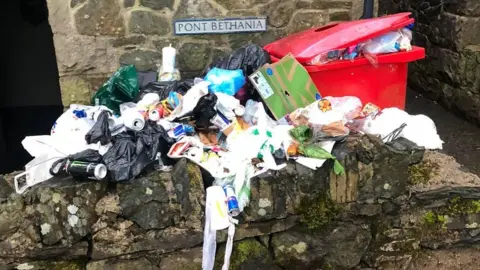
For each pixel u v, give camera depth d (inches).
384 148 113.5
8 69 243.4
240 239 112.5
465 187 120.4
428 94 203.2
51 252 106.3
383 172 114.7
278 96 126.1
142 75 148.3
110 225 107.6
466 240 124.1
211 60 154.6
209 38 152.7
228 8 150.9
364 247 119.0
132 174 105.6
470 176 123.1
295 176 110.3
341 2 155.7
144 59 151.5
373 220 119.3
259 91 126.0
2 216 104.3
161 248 109.7
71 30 145.5
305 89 128.0
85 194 104.7
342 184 113.9
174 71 144.7
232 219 108.3
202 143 117.0
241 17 151.6
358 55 132.1
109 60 150.1
